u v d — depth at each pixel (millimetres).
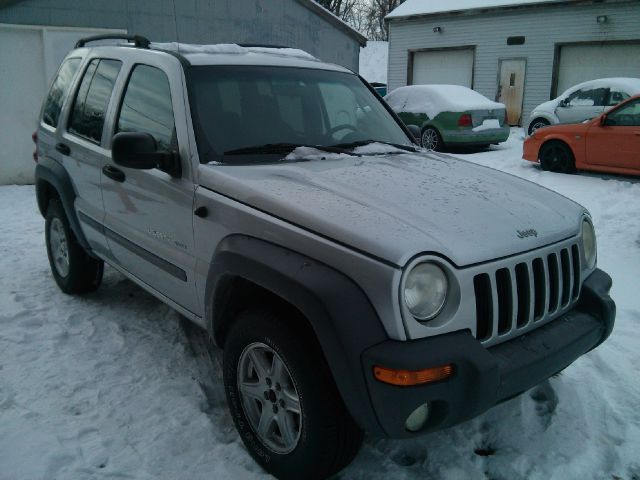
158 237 3281
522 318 2492
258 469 2672
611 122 9648
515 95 19938
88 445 2814
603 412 3146
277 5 12336
